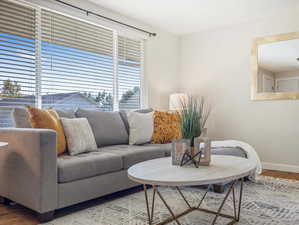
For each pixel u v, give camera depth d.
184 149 1.96
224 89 4.55
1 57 2.81
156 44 4.64
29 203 2.10
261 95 4.15
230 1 3.52
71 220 2.07
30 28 3.05
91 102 3.73
